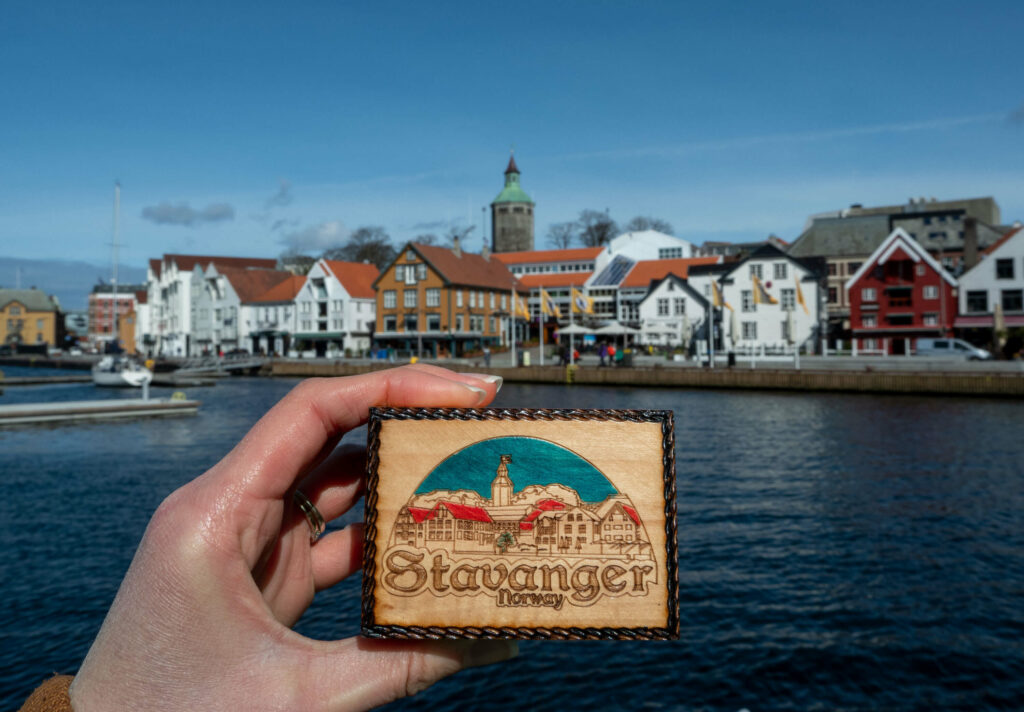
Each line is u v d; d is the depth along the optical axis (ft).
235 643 4.31
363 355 242.78
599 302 249.14
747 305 192.13
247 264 339.98
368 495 4.47
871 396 121.80
